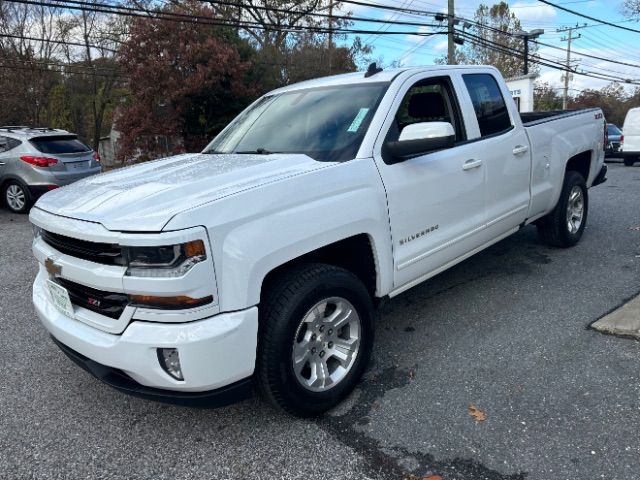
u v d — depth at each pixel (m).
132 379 2.65
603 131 6.16
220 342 2.47
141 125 18.56
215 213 2.49
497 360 3.53
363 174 3.17
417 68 3.92
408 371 3.47
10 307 5.07
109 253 2.52
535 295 4.61
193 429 2.98
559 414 2.90
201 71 17.48
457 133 4.08
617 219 7.25
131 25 19.78
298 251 2.78
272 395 2.79
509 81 25.50
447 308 4.45
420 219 3.56
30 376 3.69
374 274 3.34
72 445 2.89
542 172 5.02
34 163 10.15
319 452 2.72
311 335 2.92
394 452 2.69
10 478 2.64
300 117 3.82
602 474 2.44
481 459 2.59
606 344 3.64
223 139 4.20
